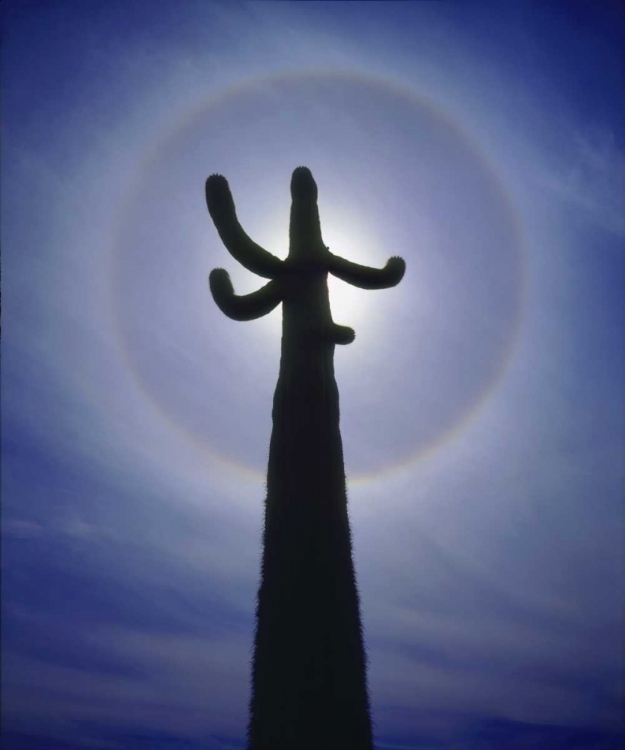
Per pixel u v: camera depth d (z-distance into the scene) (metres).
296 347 5.07
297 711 4.14
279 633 4.33
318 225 5.54
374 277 5.40
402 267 5.50
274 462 4.79
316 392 4.91
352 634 4.38
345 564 4.53
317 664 4.24
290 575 4.44
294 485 4.66
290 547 4.51
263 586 4.53
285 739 4.10
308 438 4.77
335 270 5.41
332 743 4.10
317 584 4.41
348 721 4.18
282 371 5.06
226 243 5.39
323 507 4.60
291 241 5.49
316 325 5.12
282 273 5.36
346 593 4.45
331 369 5.06
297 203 5.59
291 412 4.87
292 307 5.23
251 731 4.25
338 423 4.93
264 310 5.35
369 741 4.24
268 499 4.73
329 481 4.68
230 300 5.35
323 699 4.18
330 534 4.55
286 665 4.25
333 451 4.79
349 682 4.26
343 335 5.23
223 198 5.52
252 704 4.30
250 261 5.31
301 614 4.34
